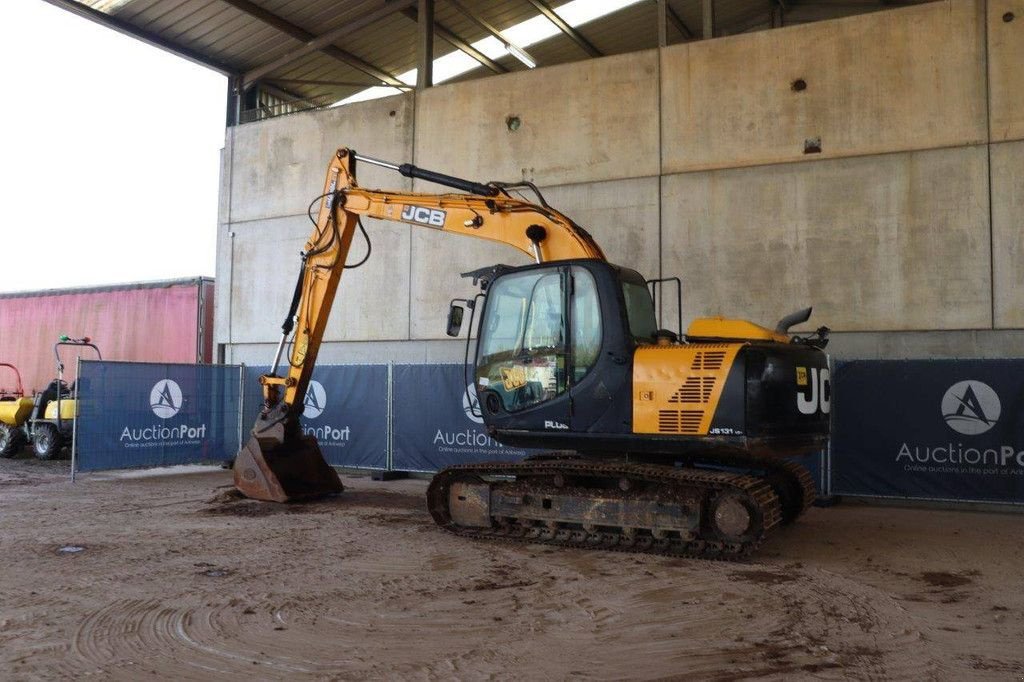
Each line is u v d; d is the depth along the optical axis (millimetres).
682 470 6652
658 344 6910
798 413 6605
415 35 15062
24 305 18594
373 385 11859
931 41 9789
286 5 13398
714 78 10812
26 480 11305
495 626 4746
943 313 9570
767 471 7527
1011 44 9445
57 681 3846
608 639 4520
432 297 12414
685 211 10875
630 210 11172
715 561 6441
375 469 11750
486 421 7414
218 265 14406
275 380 9500
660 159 11047
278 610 5023
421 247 12531
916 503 9258
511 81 12062
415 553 6668
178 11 13125
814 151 10258
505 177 12047
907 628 4727
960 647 4398
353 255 13047
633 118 11234
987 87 9531
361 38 14922
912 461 9047
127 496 9766
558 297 7082
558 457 7758
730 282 10586
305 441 9766
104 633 4566
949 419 8914
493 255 12016
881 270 9875
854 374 9320
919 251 9719
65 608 5031
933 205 9688
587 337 6914
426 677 3928
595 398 6805
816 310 10133
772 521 6340
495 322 7426
